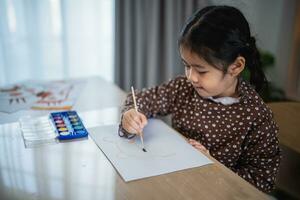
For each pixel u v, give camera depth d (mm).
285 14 2133
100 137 771
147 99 939
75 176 602
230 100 838
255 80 849
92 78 1346
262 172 797
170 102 962
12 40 1741
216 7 757
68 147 718
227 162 849
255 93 843
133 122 764
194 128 886
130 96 963
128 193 553
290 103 1090
